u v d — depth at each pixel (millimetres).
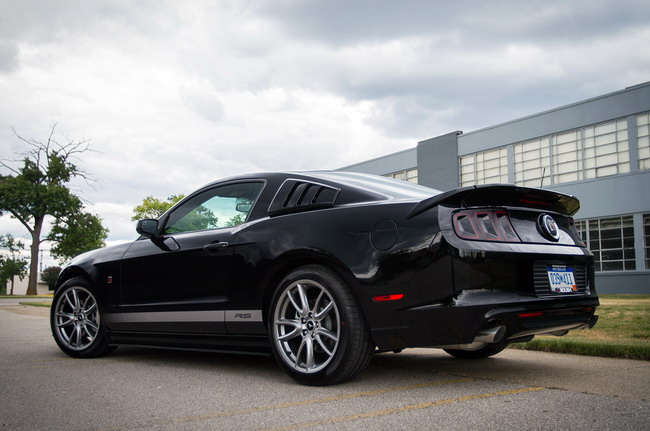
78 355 4523
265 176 3863
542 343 4434
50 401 2865
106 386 3262
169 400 2863
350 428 2270
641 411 2467
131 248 4375
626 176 18812
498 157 22750
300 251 3248
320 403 2715
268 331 3369
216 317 3666
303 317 3197
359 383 3189
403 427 2268
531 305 2859
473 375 3404
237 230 3693
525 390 2924
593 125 19797
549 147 21109
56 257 45344
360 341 3016
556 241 3203
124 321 4273
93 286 4492
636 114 18641
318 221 3287
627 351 3969
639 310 7992
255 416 2498
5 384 3342
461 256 2773
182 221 4199
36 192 42594
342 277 3105
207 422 2414
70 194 43875
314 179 3590
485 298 2752
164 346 4066
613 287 19109
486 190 2928
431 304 2811
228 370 3803
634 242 18609
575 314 3184
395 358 4188
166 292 4012
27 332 6812
